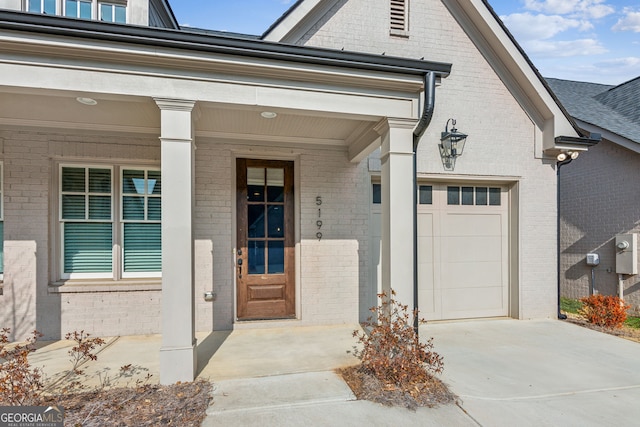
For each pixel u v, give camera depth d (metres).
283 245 5.16
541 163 5.64
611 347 4.28
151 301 4.57
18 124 4.20
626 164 6.29
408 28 5.34
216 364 3.59
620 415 2.76
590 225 6.93
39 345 4.12
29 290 4.27
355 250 5.18
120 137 4.48
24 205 4.26
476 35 5.47
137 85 3.04
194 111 3.24
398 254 3.62
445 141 5.30
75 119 4.14
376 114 3.57
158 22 5.14
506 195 5.79
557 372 3.54
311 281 5.05
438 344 4.37
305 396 2.92
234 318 4.92
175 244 3.09
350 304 5.16
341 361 3.70
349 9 5.15
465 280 5.63
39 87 2.87
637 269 6.04
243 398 2.88
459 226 5.63
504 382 3.30
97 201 4.68
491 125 5.49
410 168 3.66
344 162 5.15
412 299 3.63
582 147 5.49
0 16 2.66
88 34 2.82
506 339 4.57
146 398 2.82
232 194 4.89
